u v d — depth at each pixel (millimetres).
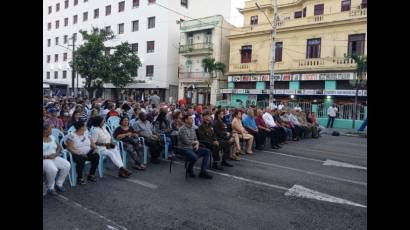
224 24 30906
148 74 36156
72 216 4527
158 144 7961
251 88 28516
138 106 11305
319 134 15391
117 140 7340
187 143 6789
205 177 6711
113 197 5379
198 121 11156
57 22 48875
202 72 31484
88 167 7047
